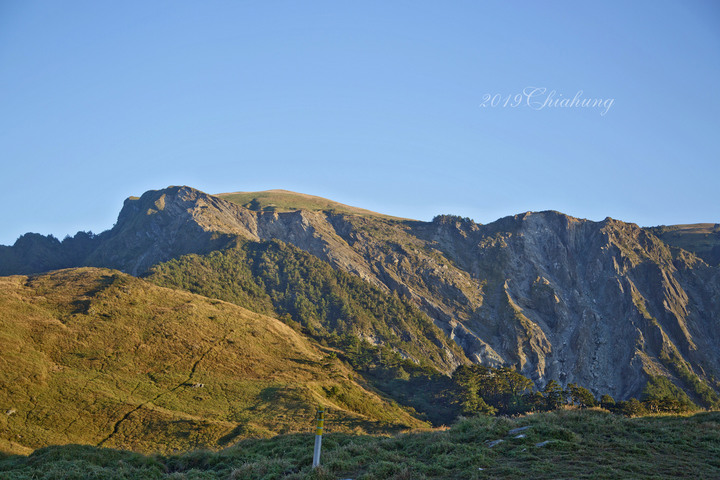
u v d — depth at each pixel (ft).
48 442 182.39
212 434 197.77
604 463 52.42
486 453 58.18
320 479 57.11
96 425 204.64
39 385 225.15
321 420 61.62
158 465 78.79
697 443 59.00
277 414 227.81
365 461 62.95
